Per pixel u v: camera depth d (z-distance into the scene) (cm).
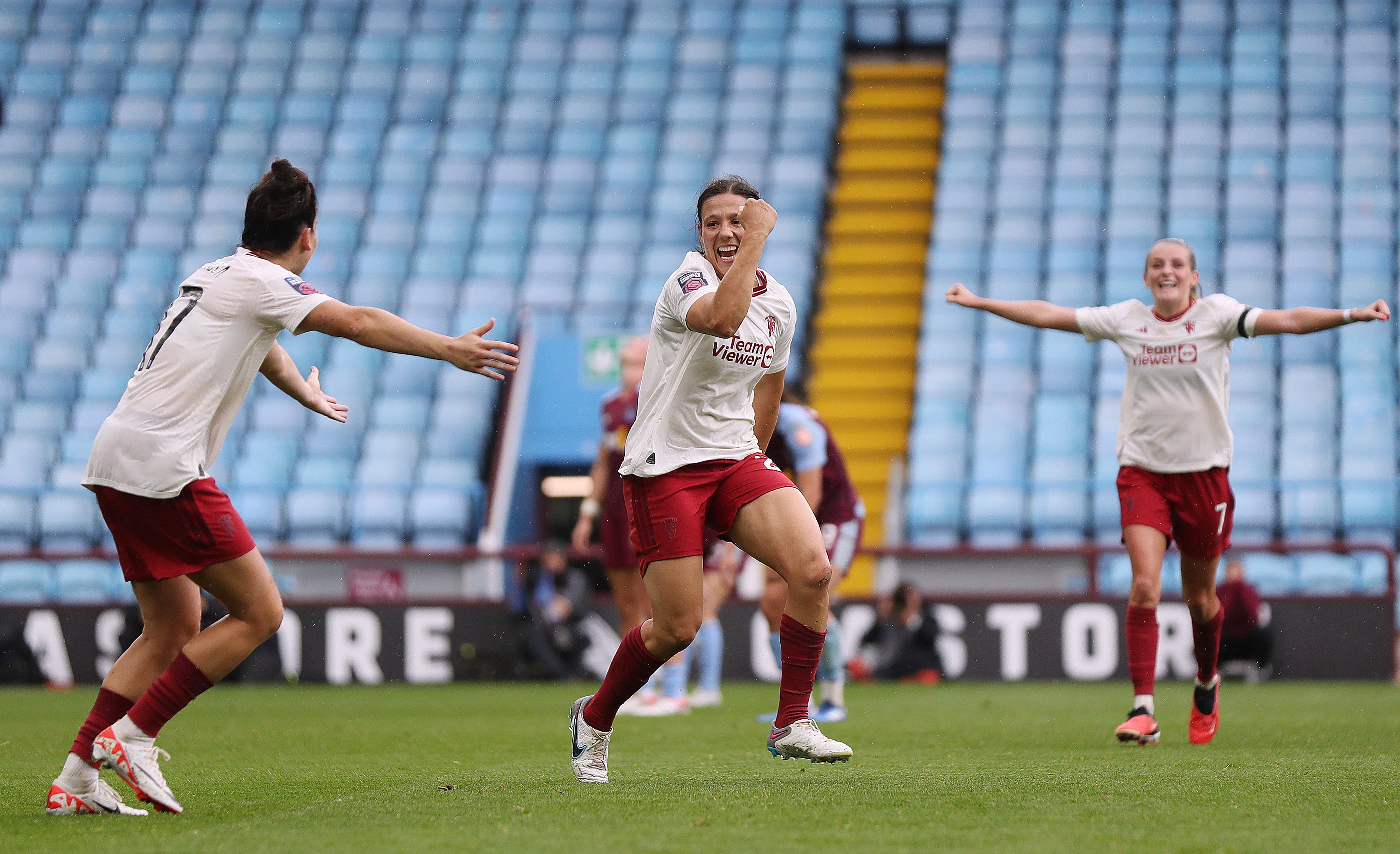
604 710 1472
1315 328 1850
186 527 1273
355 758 1877
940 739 2108
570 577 4184
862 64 7288
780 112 6862
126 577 1309
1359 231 5906
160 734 2361
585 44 7294
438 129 6931
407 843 1073
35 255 6300
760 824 1153
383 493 5031
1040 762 1698
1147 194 6178
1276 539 4706
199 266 6259
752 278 1316
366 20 7519
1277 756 1756
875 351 5891
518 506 5319
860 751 1906
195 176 6769
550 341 5356
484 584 4303
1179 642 3956
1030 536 4816
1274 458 4922
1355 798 1316
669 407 1406
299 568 4319
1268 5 6881
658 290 5950
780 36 7225
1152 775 1520
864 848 1034
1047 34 6969
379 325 1266
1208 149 6356
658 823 1166
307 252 1355
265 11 7575
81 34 7544
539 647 4116
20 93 7288
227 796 1435
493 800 1341
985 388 5381
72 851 1064
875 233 6444
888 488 4950
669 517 1400
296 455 5222
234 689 3944
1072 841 1066
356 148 6856
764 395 1527
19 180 6769
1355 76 6550
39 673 4088
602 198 6475
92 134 7000
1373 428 5019
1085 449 5066
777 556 1416
